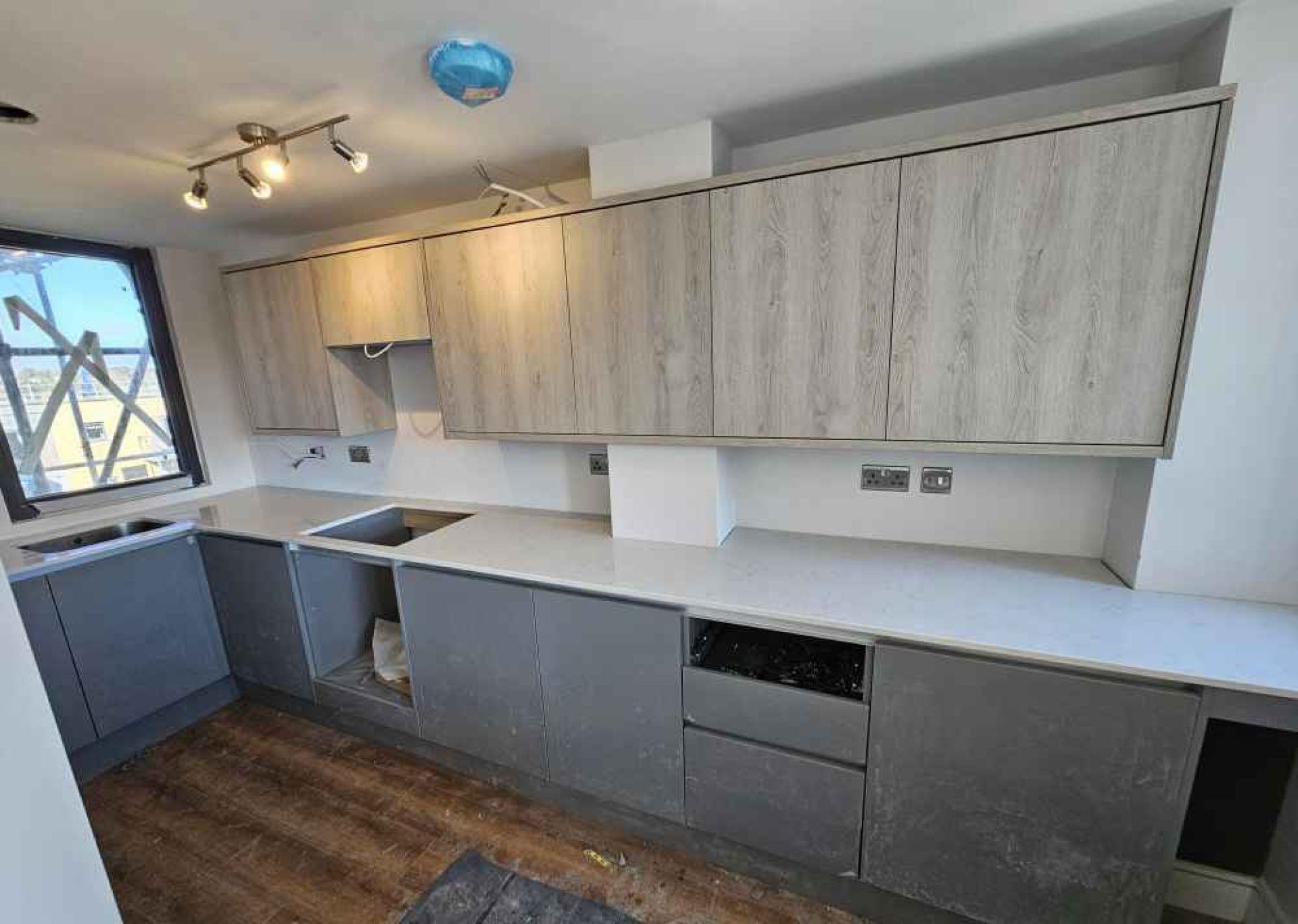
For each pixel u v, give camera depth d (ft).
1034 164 4.26
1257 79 3.98
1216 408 4.46
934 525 6.24
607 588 5.51
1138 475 4.97
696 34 4.00
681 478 6.45
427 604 6.60
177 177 6.32
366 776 7.16
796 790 5.02
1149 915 4.14
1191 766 3.83
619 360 6.05
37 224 7.84
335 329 7.86
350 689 7.68
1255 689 3.59
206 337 10.15
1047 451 4.66
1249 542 4.59
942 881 4.67
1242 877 4.73
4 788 2.21
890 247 4.77
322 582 8.15
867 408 5.14
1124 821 4.05
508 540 7.01
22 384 8.16
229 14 3.51
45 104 4.60
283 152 5.32
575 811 6.43
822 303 5.09
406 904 5.41
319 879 5.70
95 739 7.32
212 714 8.65
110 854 6.08
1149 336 4.24
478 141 5.73
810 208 4.96
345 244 7.43
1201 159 3.90
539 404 6.59
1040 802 4.24
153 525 8.83
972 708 4.29
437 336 6.99
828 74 4.67
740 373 5.54
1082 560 5.66
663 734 5.54
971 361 4.73
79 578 7.18
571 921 5.15
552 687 6.04
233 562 8.20
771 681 5.20
